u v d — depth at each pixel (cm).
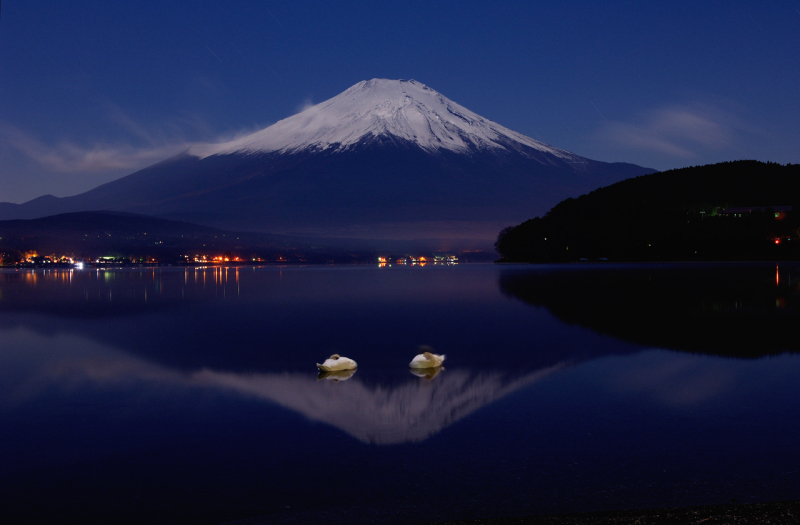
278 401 1377
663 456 973
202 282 8131
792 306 3231
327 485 877
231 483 889
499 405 1309
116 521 773
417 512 782
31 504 827
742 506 760
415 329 2648
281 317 3222
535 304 3728
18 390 1507
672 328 2478
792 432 1089
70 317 3306
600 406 1286
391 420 1208
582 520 728
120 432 1142
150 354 2048
